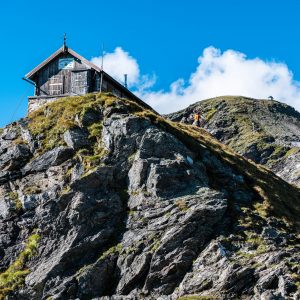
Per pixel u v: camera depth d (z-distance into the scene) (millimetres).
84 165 53938
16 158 57156
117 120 56656
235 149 177750
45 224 51062
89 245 49625
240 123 195750
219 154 63500
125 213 51938
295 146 177250
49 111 60906
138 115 58594
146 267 47688
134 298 46594
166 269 47219
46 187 54656
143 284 47500
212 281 45719
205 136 73312
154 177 52344
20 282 48438
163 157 54938
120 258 48844
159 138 55375
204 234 49219
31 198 53344
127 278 47625
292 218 57250
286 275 45156
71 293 47188
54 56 68188
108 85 68562
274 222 54156
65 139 57062
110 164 54156
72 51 67875
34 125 60031
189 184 53438
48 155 56188
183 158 54875
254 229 51406
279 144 178375
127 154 54781
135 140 55219
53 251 49938
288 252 48531
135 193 52531
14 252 51312
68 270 48625
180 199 51688
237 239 49688
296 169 156875
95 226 50750
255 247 49125
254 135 183750
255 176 63781
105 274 48438
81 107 59844
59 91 67688
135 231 50344
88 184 52125
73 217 50500
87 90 66500
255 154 172625
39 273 48562
